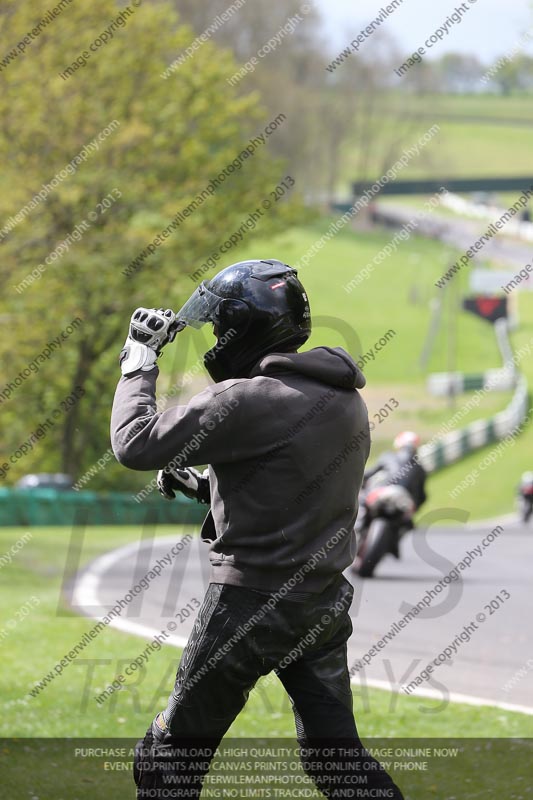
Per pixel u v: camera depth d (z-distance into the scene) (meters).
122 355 12.41
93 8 86.00
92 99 90.56
